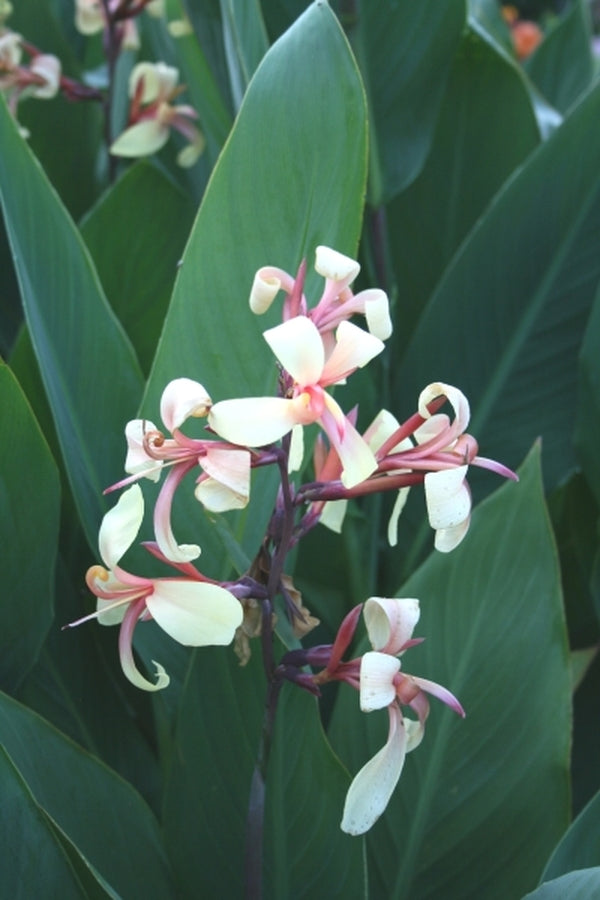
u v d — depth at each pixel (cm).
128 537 70
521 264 116
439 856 93
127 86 147
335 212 85
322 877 87
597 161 111
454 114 134
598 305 107
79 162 148
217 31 112
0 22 134
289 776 85
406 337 141
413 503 119
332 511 79
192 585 70
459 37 113
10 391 82
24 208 91
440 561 95
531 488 93
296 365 67
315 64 81
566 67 182
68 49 149
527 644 92
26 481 85
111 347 96
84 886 79
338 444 67
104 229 118
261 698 85
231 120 118
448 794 93
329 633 111
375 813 70
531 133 134
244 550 87
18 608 88
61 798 83
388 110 115
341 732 96
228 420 67
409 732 73
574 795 108
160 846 90
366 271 124
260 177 82
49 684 98
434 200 138
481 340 119
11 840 76
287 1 113
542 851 91
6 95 127
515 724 92
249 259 84
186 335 85
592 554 118
